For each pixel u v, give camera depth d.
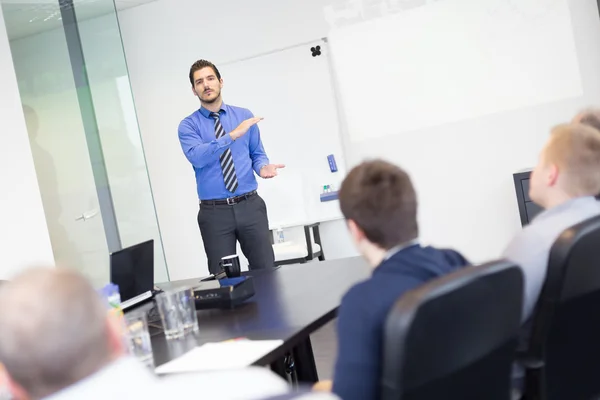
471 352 1.31
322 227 6.13
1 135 4.09
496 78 5.46
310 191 6.06
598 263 1.66
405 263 1.49
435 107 5.64
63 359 0.87
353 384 1.37
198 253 6.60
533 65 5.36
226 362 1.74
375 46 5.76
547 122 5.37
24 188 4.16
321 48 5.92
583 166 1.96
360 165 1.63
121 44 4.71
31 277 0.92
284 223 6.16
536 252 1.88
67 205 4.50
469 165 5.61
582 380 1.79
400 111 5.75
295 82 6.04
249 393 0.96
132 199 4.71
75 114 4.52
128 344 1.81
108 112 4.63
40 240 4.21
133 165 4.73
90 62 4.57
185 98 6.48
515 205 5.51
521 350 1.74
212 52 6.31
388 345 1.21
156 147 6.63
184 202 6.59
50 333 0.86
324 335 4.64
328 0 5.86
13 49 4.32
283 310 2.28
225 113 4.48
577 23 5.22
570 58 5.27
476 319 1.29
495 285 1.32
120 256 2.60
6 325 0.87
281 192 6.15
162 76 6.52
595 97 5.24
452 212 5.69
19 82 4.34
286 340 1.88
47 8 4.45
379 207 1.53
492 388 1.42
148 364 1.81
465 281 1.25
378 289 1.41
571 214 1.92
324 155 6.00
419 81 5.67
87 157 4.55
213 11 6.26
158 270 4.81
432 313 1.20
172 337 2.14
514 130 5.46
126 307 2.66
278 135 6.13
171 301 2.14
